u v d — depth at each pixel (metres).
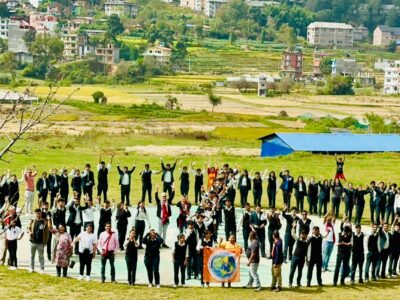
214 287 42.25
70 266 43.00
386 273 47.38
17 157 88.50
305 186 63.19
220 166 87.31
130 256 41.56
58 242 42.44
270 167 87.88
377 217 59.81
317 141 100.56
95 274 44.44
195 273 43.50
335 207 62.44
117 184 75.31
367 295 41.50
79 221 47.31
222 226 57.16
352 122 169.25
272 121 171.00
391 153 98.75
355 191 60.19
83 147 105.25
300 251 42.84
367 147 100.38
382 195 59.59
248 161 92.88
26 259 46.91
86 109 182.62
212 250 42.47
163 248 51.09
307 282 43.41
